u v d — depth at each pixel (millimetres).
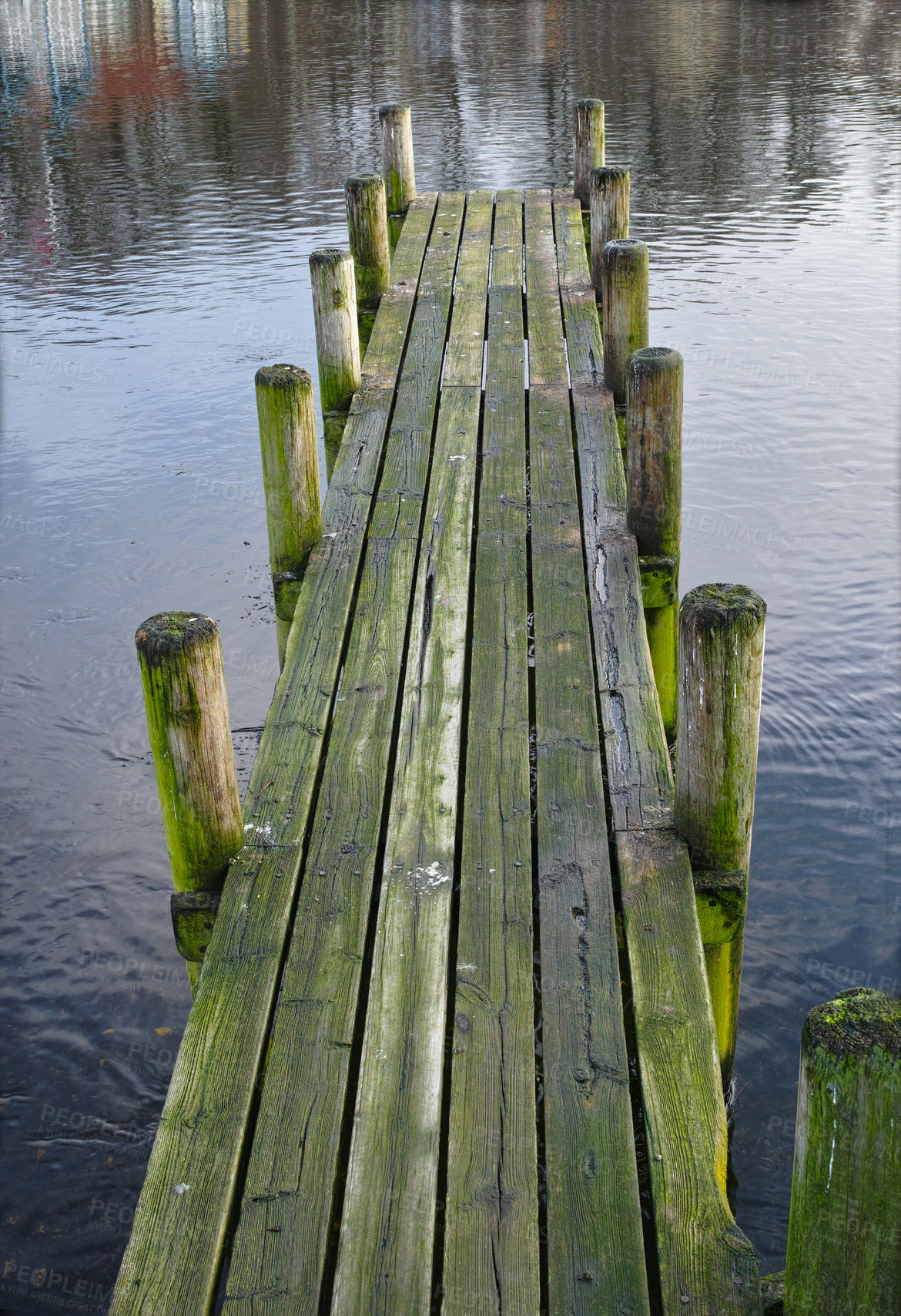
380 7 43656
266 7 45031
